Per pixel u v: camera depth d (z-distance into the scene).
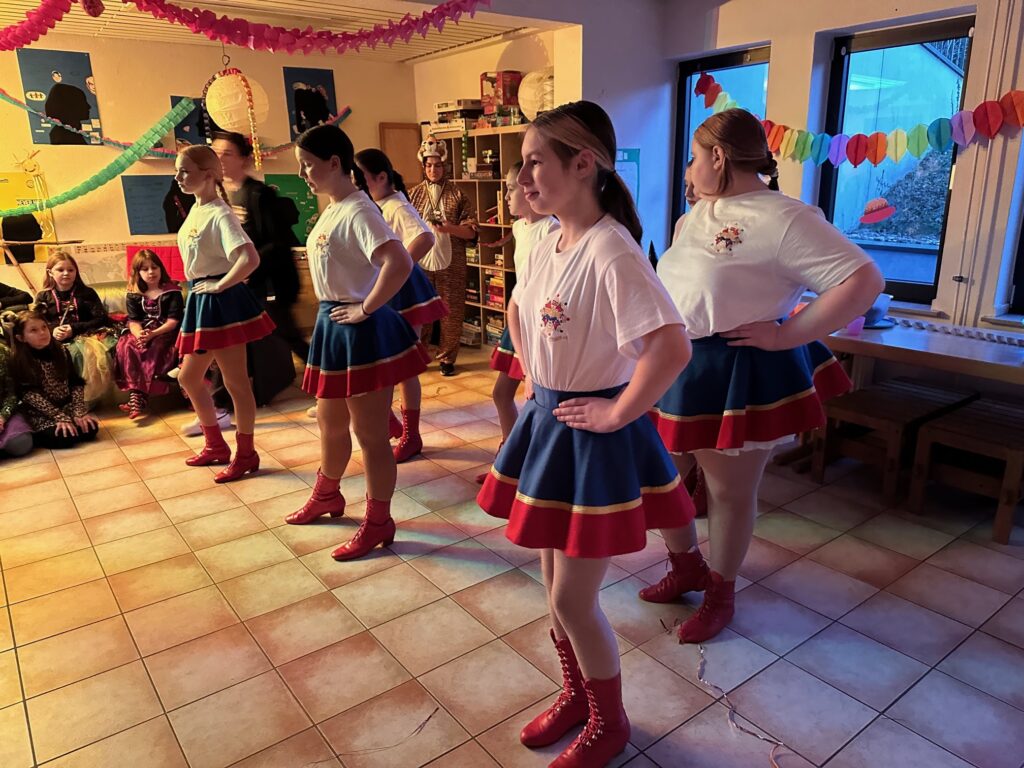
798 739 1.74
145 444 3.80
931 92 3.36
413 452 3.55
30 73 4.70
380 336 2.45
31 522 2.93
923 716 1.80
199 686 1.96
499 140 5.03
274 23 4.75
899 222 3.60
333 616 2.27
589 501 1.38
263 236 4.31
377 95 6.05
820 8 3.48
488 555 2.62
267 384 4.44
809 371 1.95
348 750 1.73
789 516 2.85
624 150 4.31
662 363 1.26
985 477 2.65
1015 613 2.21
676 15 4.17
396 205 3.28
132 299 4.22
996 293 3.15
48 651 2.12
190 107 4.62
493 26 4.61
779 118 3.77
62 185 4.92
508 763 1.68
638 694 1.90
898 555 2.55
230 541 2.75
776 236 1.71
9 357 3.63
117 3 3.91
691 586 2.28
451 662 2.04
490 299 5.51
